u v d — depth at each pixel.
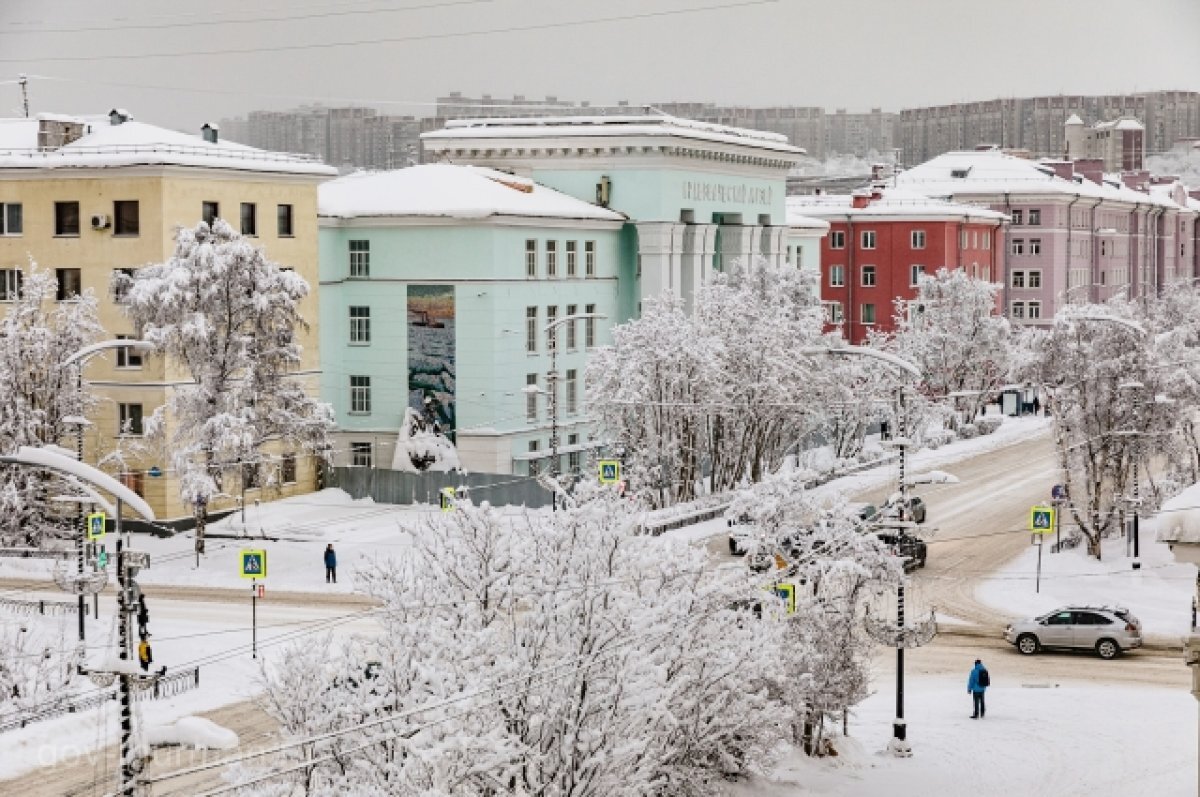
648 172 107.06
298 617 59.56
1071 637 56.66
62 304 75.81
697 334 81.69
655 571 34.72
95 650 52.66
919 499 80.31
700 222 112.06
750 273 104.56
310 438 74.38
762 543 44.09
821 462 96.94
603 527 33.41
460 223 93.00
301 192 88.38
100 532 56.69
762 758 38.47
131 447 75.50
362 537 75.56
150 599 63.69
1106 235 180.00
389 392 95.25
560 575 32.62
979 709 47.56
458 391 93.81
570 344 101.69
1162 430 72.25
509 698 29.94
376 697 31.70
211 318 71.38
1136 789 39.66
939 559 72.50
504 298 94.12
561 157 108.94
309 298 89.00
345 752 28.89
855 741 44.28
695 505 78.38
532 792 30.80
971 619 61.88
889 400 97.38
